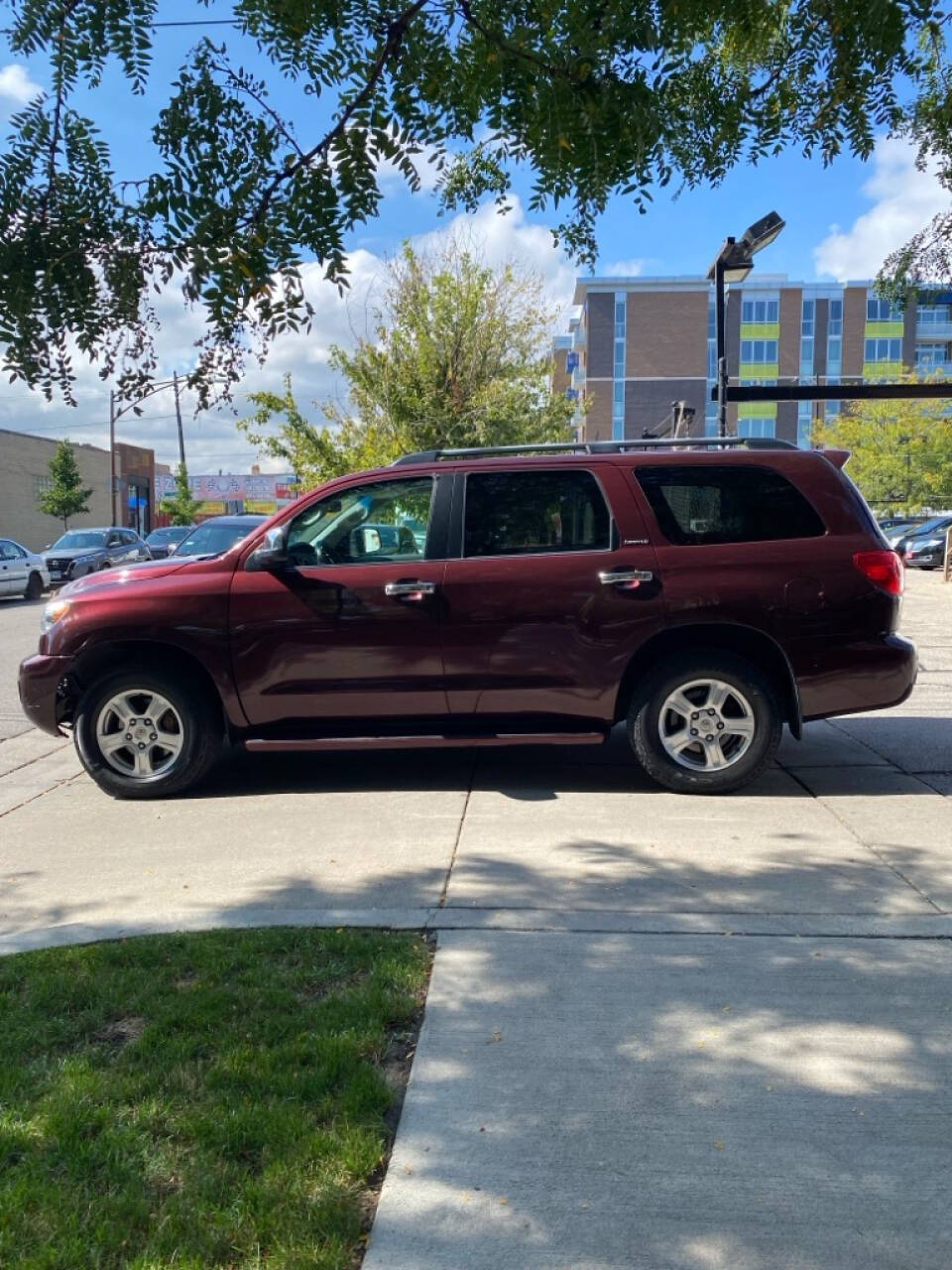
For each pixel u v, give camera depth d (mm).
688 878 4578
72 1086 2896
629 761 6828
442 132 3387
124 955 3771
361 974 3627
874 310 63875
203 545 14734
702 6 3482
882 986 3518
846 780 6266
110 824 5723
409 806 5848
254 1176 2514
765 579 5680
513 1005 3402
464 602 5785
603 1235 2352
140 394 3598
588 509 5859
